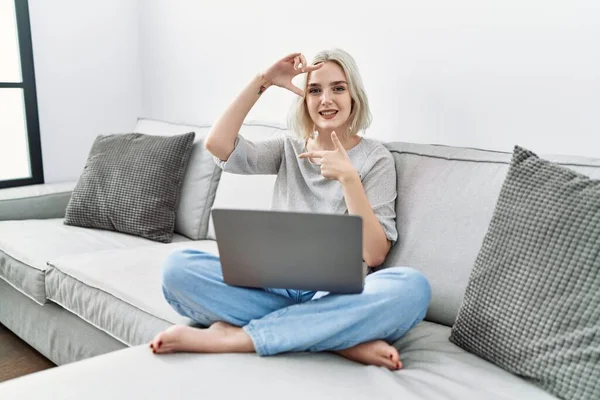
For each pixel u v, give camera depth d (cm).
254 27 252
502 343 117
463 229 145
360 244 112
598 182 116
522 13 171
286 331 121
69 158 306
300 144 179
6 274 206
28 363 208
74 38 298
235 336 124
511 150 178
